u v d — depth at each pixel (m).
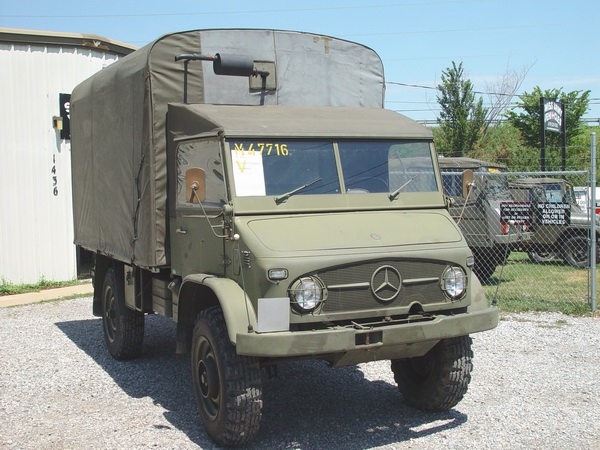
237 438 5.32
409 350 5.55
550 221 12.62
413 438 5.67
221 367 5.29
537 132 30.33
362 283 5.25
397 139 6.27
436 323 5.29
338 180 5.92
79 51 14.40
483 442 5.55
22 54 13.89
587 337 9.09
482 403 6.54
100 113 8.21
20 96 13.90
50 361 8.37
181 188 6.39
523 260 17.47
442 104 31.17
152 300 7.37
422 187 6.26
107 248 8.07
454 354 5.89
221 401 5.31
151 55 6.54
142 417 6.29
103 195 8.19
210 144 5.87
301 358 5.46
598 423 5.96
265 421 6.14
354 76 7.34
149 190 6.64
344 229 5.54
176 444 5.59
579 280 13.89
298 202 5.70
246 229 5.33
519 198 15.34
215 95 6.73
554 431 5.78
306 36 7.09
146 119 6.66
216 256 5.71
